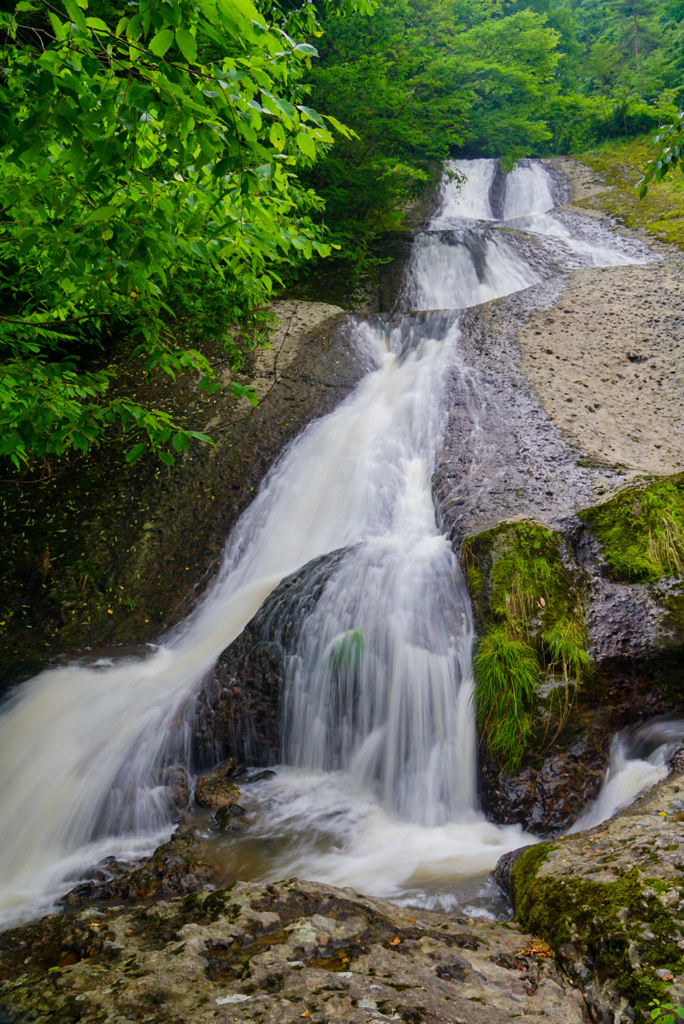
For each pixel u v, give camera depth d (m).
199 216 2.82
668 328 9.81
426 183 17.22
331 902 3.21
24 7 2.45
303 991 2.41
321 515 7.86
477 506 6.60
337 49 14.06
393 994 2.39
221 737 5.57
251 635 5.96
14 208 3.29
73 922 3.36
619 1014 2.43
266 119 2.98
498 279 13.12
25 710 5.78
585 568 5.53
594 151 20.75
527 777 4.50
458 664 5.15
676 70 25.19
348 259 13.51
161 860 4.09
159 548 7.61
